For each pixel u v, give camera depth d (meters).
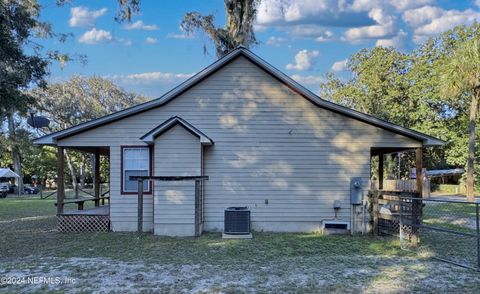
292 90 11.70
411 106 34.91
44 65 15.82
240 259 7.84
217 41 18.45
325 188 11.55
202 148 11.36
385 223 10.76
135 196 11.58
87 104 40.06
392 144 11.55
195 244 9.42
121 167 11.59
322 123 11.65
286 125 11.65
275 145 11.63
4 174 36.28
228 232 10.54
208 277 6.48
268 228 11.50
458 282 6.18
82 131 11.61
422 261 7.64
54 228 12.24
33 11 18.73
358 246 9.20
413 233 9.34
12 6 14.74
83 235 10.80
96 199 14.66
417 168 11.52
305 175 11.58
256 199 11.54
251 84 11.71
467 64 21.62
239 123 11.66
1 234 11.06
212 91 11.70
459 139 33.50
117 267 7.17
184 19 18.20
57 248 8.98
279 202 11.53
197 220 10.64
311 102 11.66
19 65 14.88
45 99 37.50
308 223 11.50
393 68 36.03
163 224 10.80
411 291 5.72
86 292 5.71
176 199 10.83
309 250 8.73
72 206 20.84
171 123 10.94
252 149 11.62
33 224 13.26
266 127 11.65
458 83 22.12
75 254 8.34
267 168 11.59
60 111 38.31
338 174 11.58
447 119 34.53
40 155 45.75
